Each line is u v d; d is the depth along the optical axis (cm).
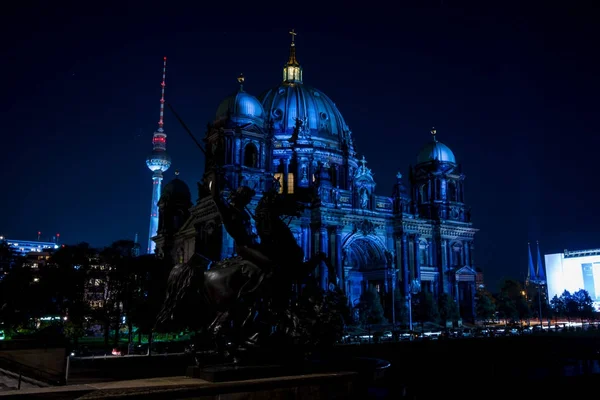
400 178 12144
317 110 13050
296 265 2073
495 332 8962
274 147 12175
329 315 2119
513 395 3438
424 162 13262
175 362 2886
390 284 11194
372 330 9856
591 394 3497
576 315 17550
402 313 10700
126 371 2744
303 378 1644
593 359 6644
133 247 8306
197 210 10150
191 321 2098
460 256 12644
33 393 1431
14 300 7594
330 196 10906
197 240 10088
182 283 2092
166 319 2098
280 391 1583
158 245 13188
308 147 12138
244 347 1880
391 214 11819
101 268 8681
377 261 11656
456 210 12875
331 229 10638
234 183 9875
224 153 10150
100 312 7512
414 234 11856
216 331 1830
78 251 8031
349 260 11900
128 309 7012
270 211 2070
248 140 10469
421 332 8881
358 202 11519
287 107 12850
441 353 6134
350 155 12794
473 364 5497
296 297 2128
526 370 5150
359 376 1806
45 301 7825
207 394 1458
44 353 2962
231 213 2031
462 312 12288
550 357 6812
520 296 16588
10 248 9556
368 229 11356
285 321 1958
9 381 2886
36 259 18550
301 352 1916
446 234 12406
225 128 10219
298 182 11919
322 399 1667
